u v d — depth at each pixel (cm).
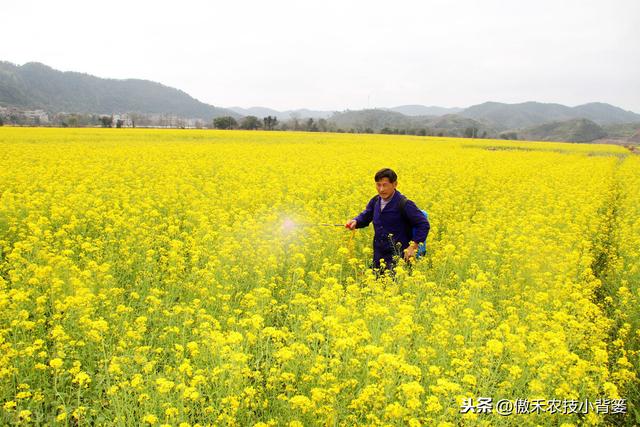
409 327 560
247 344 523
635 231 1160
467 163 2672
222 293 702
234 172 1836
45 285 661
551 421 435
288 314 648
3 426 421
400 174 2002
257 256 812
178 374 466
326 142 4681
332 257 896
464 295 698
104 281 666
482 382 468
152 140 4009
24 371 489
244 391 444
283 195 1506
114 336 552
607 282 877
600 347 582
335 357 492
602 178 2228
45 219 965
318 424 420
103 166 1884
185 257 864
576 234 1109
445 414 399
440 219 1270
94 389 489
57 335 498
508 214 1307
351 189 1683
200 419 427
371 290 698
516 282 786
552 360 490
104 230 950
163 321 621
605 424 474
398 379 446
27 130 5028
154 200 1313
